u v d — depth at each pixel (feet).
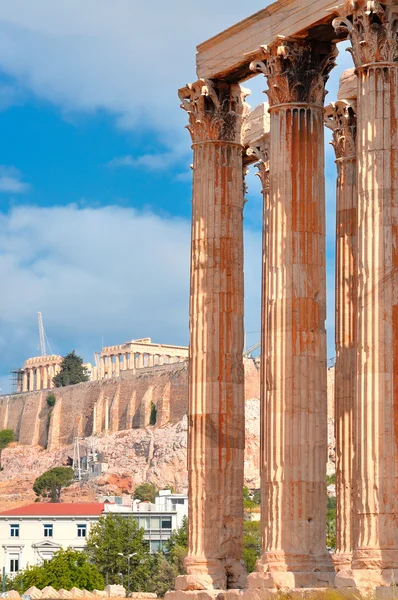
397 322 160.76
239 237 203.41
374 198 162.81
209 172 203.82
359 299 162.61
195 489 194.90
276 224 181.68
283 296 179.11
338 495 204.23
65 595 338.95
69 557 614.34
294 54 184.24
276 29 187.62
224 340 198.49
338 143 214.48
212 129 204.54
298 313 178.29
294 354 177.58
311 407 176.55
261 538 177.88
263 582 171.53
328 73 187.93
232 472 195.42
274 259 180.96
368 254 162.20
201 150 205.26
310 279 179.52
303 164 182.29
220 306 199.52
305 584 169.48
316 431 176.55
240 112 206.18
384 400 159.12
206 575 189.98
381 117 164.14
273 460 176.35
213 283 200.23
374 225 162.20
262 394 202.90
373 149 163.73
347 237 210.59
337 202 213.87
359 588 154.81
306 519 174.09
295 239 180.24
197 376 197.98
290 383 177.06
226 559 192.95
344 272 209.87
